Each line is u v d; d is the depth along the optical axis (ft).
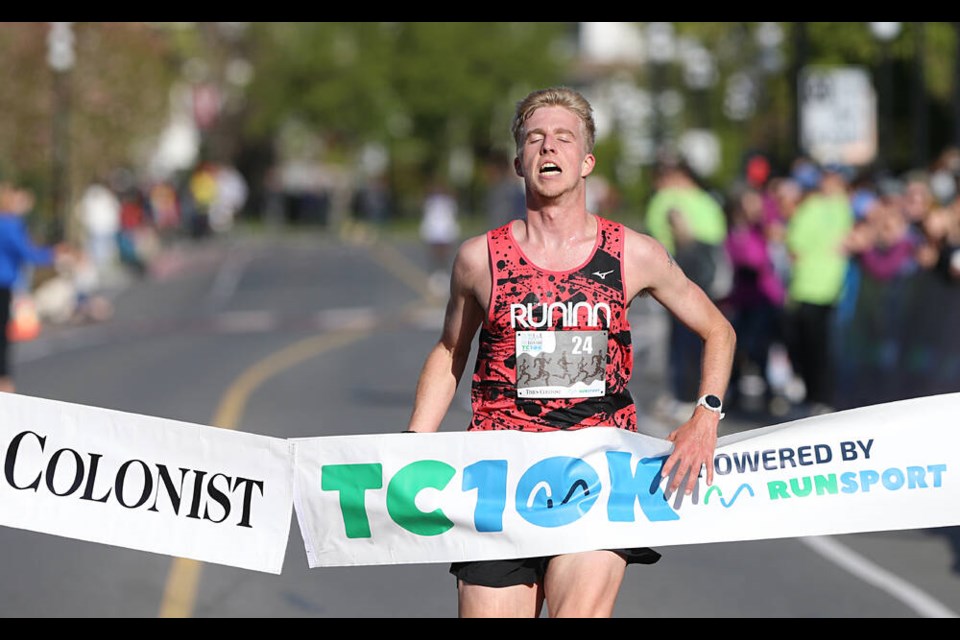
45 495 46.75
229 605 72.64
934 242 108.17
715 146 344.08
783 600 73.15
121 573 78.74
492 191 251.19
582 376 44.50
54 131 303.68
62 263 156.97
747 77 347.36
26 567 79.92
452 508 45.52
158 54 361.51
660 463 45.34
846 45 276.21
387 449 45.93
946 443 46.65
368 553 46.19
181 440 46.62
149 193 463.42
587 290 44.01
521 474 45.29
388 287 304.30
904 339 113.80
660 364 172.24
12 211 140.67
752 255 135.64
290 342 200.64
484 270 44.42
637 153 412.57
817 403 131.34
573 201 44.16
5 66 319.47
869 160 192.24
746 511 46.19
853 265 127.13
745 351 137.28
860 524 46.52
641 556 45.70
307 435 120.57
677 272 44.68
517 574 45.75
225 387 152.66
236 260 405.18
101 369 170.30
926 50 279.28
